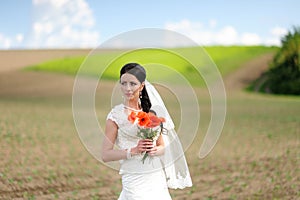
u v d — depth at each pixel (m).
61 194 8.66
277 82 41.38
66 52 62.84
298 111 26.19
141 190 4.21
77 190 9.05
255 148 14.18
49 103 30.84
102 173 10.66
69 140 15.18
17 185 9.02
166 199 4.35
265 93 40.94
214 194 8.79
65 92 39.41
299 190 8.95
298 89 40.19
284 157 12.50
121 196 4.39
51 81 45.62
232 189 9.18
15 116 21.34
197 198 8.48
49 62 55.47
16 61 56.88
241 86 43.44
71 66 53.28
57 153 12.80
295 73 40.78
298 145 14.49
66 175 10.21
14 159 11.49
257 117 23.12
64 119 21.28
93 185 9.52
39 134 16.02
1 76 47.78
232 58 54.69
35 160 11.60
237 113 25.38
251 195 8.69
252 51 58.16
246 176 10.36
